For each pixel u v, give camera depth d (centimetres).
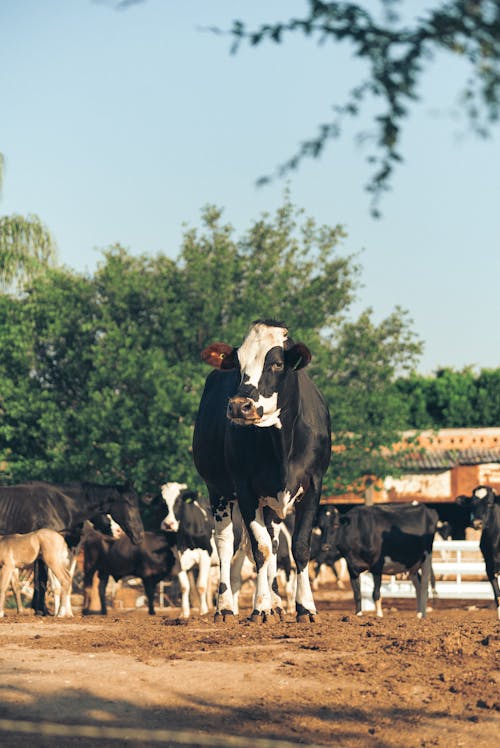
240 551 1753
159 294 3125
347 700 718
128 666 812
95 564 2120
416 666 800
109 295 3241
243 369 975
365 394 3275
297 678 771
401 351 3588
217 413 1123
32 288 3216
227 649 880
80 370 3166
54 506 1748
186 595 2020
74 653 880
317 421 1056
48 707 704
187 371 2906
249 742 630
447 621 1111
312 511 1066
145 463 2839
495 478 3616
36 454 3103
